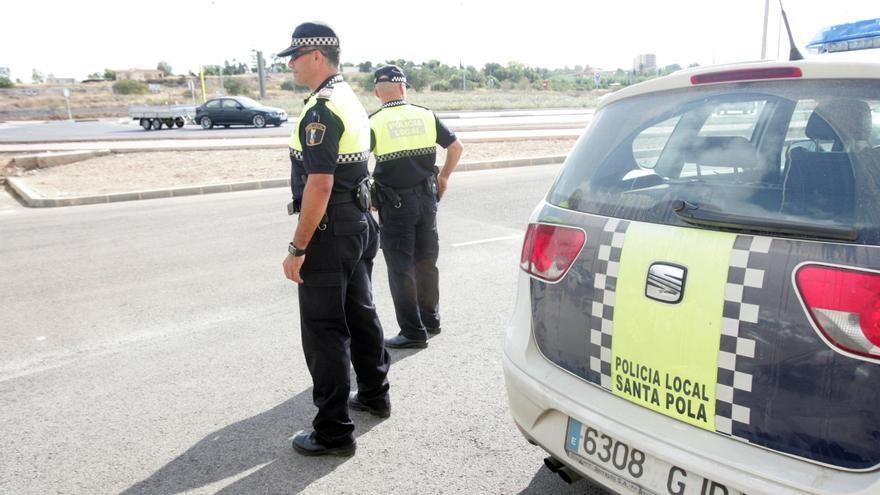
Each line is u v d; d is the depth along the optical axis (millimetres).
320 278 3021
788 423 1723
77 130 31828
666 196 2074
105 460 3174
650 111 2332
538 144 18531
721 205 1935
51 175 14156
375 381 3473
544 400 2297
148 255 7234
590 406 2162
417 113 4254
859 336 1590
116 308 5457
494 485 2889
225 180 12844
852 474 1632
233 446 3279
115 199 11430
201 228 8633
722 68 2148
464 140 19500
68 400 3812
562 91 70500
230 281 6156
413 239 4340
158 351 4520
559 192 2469
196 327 4969
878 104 1802
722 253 1834
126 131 30391
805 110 1926
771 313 1728
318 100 2863
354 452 3186
